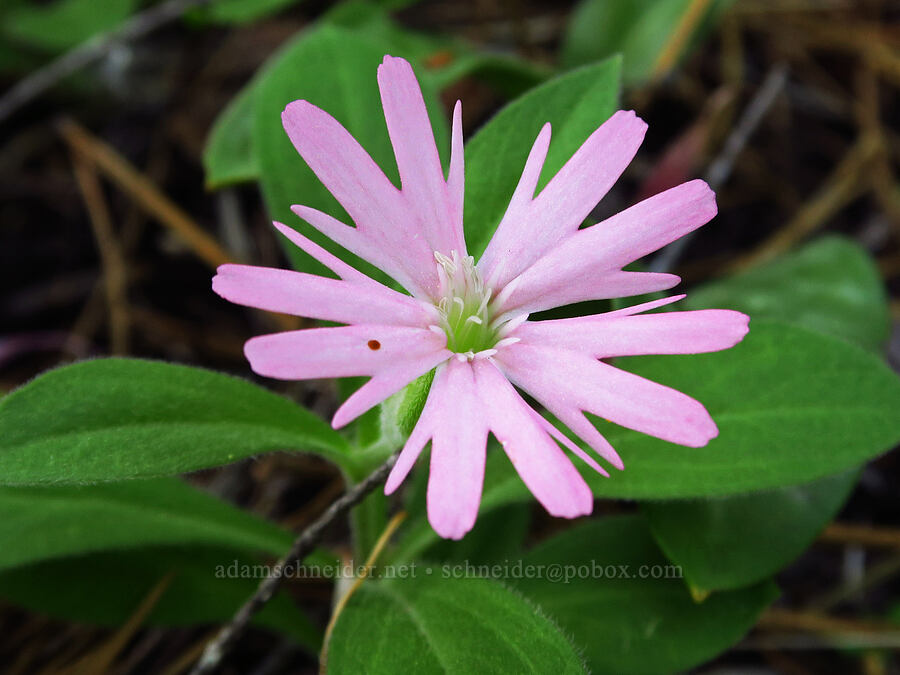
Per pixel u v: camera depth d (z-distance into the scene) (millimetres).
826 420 136
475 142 147
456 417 119
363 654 128
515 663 125
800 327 141
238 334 199
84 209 211
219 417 132
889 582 178
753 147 233
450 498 113
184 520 145
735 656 170
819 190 228
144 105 231
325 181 123
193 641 166
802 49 248
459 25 251
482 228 145
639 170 225
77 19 217
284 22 245
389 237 126
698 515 141
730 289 184
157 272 205
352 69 155
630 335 121
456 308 128
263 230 210
